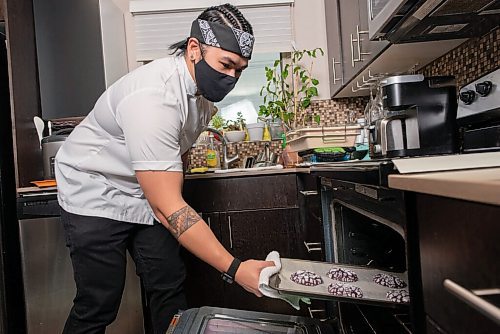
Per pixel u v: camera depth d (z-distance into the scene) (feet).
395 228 2.48
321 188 4.75
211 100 4.51
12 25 7.04
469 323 1.69
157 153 3.71
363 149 6.35
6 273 6.81
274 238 7.00
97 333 4.93
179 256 5.36
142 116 3.77
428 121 4.83
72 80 7.80
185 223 3.60
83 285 4.80
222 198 6.99
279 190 7.02
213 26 4.10
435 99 4.83
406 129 5.08
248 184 7.02
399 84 4.83
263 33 8.75
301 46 8.86
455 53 5.65
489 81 3.84
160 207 3.72
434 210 1.98
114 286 4.89
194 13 8.72
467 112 4.20
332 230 4.47
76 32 7.79
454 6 3.71
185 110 4.28
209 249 3.53
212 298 6.92
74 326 4.90
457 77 5.64
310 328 3.50
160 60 4.38
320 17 8.86
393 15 4.08
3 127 7.14
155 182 3.71
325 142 6.52
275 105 8.70
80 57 7.79
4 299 6.70
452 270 1.82
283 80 8.82
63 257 6.26
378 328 3.61
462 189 1.60
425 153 4.80
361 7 5.97
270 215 7.02
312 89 8.42
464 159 2.52
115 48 8.18
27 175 7.04
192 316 3.75
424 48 5.45
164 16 8.73
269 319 3.67
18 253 7.20
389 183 2.36
